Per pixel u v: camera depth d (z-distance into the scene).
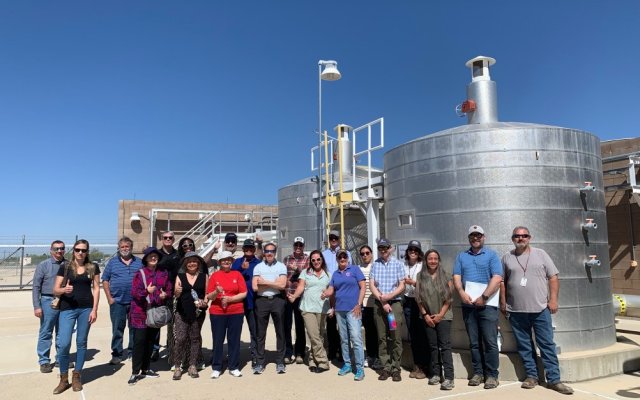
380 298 6.18
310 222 12.03
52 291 6.83
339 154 9.91
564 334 6.42
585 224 6.66
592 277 6.69
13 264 26.83
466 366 6.16
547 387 5.67
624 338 7.36
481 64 8.04
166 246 7.37
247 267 7.14
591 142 7.06
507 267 5.93
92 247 21.28
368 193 8.96
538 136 6.69
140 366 6.22
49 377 6.52
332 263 7.65
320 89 10.12
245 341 8.87
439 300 5.84
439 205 7.00
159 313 6.13
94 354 7.93
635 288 10.27
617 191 10.72
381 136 8.68
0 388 6.03
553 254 6.49
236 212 21.28
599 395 5.39
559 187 6.64
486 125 7.24
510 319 5.88
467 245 6.70
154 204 22.08
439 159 7.06
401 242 7.61
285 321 7.21
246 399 5.50
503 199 6.57
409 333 6.41
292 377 6.39
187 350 6.71
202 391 5.80
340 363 7.11
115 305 7.24
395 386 5.89
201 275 6.57
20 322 11.39
